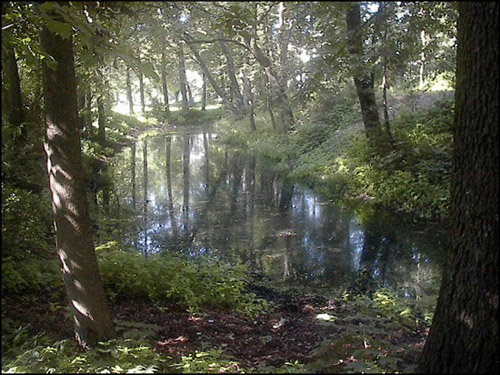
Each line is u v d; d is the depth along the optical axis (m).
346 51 6.44
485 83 3.13
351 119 18.84
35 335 4.45
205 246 10.22
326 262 9.16
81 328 4.33
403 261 9.00
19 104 10.67
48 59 4.05
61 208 4.25
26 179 9.03
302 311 6.82
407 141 13.59
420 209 11.64
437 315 3.38
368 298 7.00
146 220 12.31
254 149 24.23
